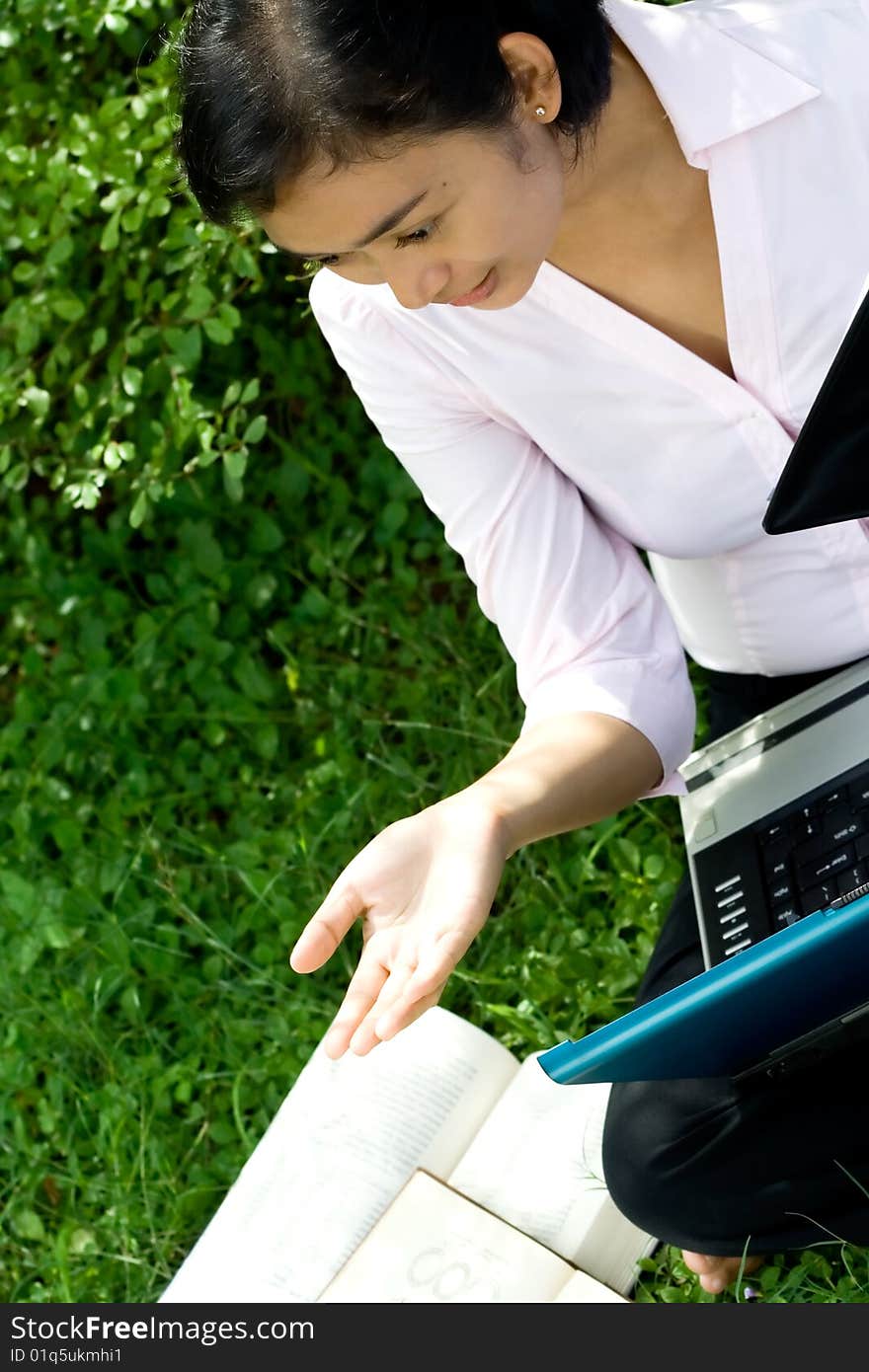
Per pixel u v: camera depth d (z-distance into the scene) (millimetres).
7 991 2416
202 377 2939
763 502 1610
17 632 2938
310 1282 1793
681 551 1699
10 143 2674
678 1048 1310
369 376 1652
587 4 1212
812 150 1360
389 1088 1936
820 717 1711
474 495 1688
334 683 2709
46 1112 2254
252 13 1098
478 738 2549
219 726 2703
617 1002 2139
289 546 2902
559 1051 1244
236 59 1103
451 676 2648
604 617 1657
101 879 2520
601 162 1355
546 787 1524
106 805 2631
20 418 2887
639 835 2334
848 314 1428
